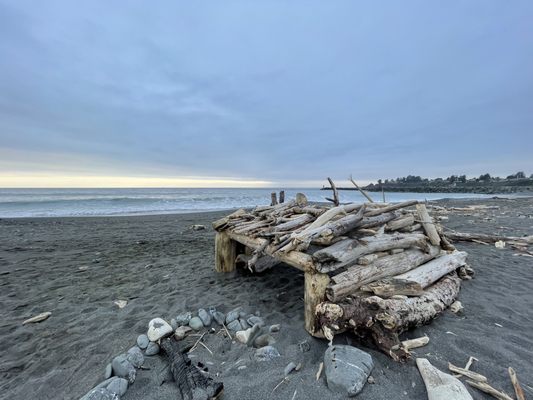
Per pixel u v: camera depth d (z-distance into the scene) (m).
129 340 2.83
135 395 2.05
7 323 3.32
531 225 9.55
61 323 3.28
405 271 3.31
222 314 3.31
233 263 5.08
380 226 3.79
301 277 4.70
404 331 2.66
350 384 1.93
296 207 4.83
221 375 2.24
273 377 2.17
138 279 4.86
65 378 2.32
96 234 9.67
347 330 2.61
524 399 1.85
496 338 2.61
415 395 1.91
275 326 2.94
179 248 7.36
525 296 3.65
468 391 1.92
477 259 5.46
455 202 23.34
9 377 2.37
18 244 7.93
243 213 5.16
